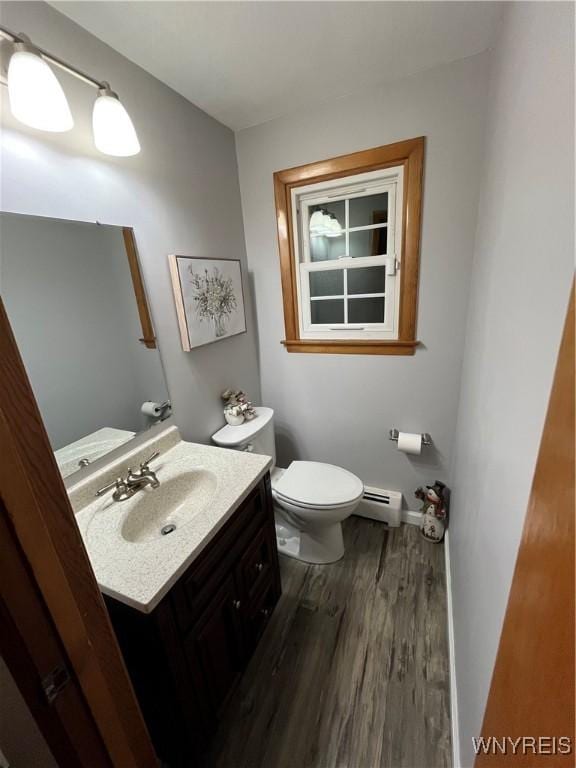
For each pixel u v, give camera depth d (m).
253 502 1.27
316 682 1.29
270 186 1.84
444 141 1.46
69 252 1.08
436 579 1.71
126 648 0.93
